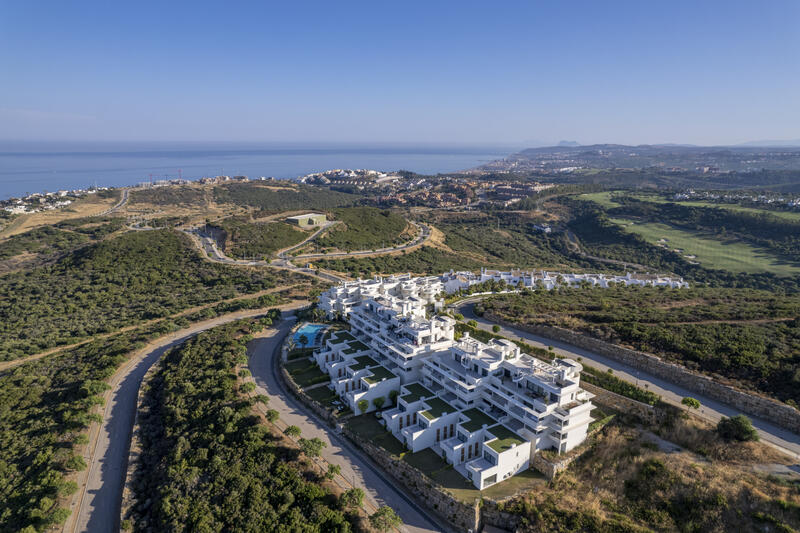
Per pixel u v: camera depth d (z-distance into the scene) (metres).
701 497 67.75
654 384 97.56
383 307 121.56
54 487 79.62
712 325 115.25
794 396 84.38
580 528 66.69
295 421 95.06
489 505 72.00
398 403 94.25
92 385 110.94
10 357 133.75
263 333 139.88
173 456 85.50
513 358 94.50
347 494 72.31
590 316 131.88
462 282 188.75
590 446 83.50
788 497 64.31
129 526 72.75
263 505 72.44
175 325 149.62
